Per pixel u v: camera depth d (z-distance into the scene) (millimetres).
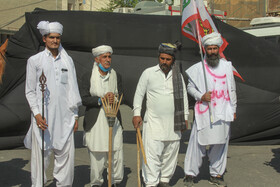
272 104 5824
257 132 5938
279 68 5848
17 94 5398
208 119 4285
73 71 3889
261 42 5871
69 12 5648
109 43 5762
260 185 4625
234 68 5484
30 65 3652
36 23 5473
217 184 4516
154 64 5801
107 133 3939
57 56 3779
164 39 5801
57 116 3742
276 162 5621
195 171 4465
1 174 4941
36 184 3701
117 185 4230
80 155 5922
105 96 3877
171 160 4262
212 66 4379
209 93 4184
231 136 5922
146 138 4117
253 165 5461
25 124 5430
